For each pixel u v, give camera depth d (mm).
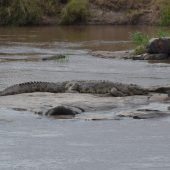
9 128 35562
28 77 56125
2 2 124062
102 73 59594
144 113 38438
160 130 35062
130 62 68625
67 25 124562
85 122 36906
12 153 30688
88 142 32719
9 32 108375
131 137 33625
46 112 38656
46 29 115250
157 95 44031
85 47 84625
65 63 67500
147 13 123438
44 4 126500
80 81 45656
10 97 43094
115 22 124062
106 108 40125
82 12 125000
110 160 29500
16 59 71000
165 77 56844
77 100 41750
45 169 28062
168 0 122125
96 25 123875
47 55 74938
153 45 71750
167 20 116312
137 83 52219
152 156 30203
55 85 45406
